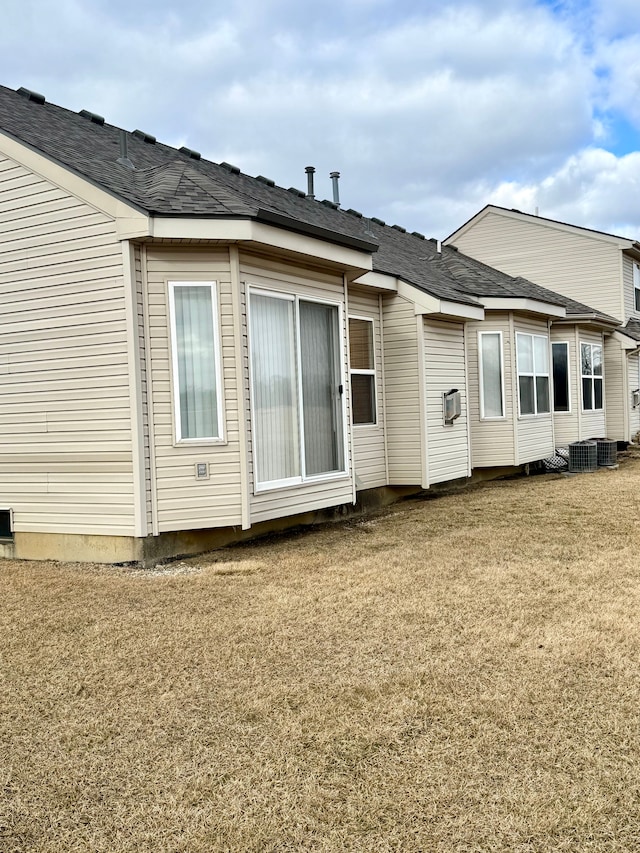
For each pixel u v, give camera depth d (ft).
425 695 12.36
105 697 12.65
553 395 48.91
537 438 45.62
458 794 9.49
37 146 23.04
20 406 23.72
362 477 33.76
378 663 13.87
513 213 65.92
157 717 11.85
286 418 25.16
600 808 9.09
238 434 22.76
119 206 21.35
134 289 21.62
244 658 14.30
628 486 36.73
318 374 27.07
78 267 22.33
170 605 17.89
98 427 22.36
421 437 34.99
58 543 23.47
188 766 10.33
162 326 22.06
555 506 31.30
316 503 26.32
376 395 35.17
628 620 15.99
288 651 14.62
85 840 8.76
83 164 23.66
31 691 12.95
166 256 22.07
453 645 14.74
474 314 37.50
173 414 22.15
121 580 20.45
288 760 10.41
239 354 22.66
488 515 29.99
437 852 8.40
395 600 17.90
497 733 11.04
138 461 21.72
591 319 51.49
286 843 8.63
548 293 52.31
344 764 10.27
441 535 26.27
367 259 27.48
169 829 8.91
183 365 22.34
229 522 22.76
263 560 22.52
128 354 21.70
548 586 18.99
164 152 34.99
